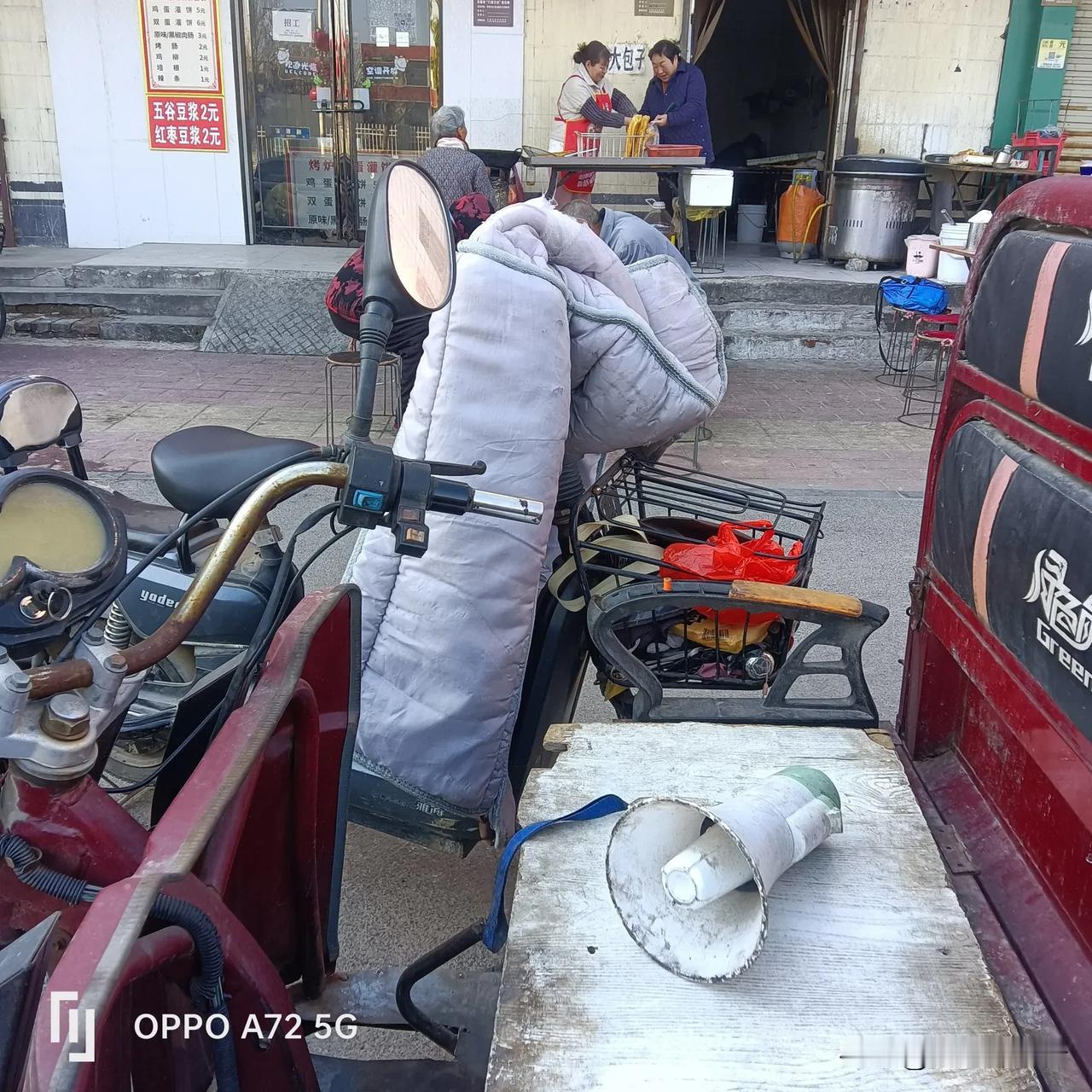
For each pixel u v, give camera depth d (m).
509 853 1.74
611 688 2.77
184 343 9.23
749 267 10.80
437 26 10.66
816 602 2.29
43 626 1.28
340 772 1.78
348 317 5.29
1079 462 1.53
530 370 2.18
